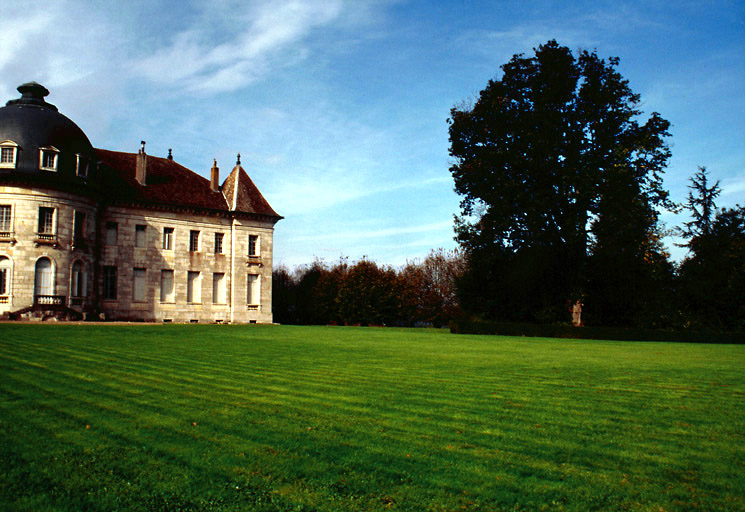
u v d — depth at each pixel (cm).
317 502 489
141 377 1080
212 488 515
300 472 555
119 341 1938
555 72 3684
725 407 899
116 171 4753
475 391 1007
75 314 3941
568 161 3550
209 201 5144
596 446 659
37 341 1802
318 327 4181
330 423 734
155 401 850
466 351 1955
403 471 563
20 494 493
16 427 683
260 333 2800
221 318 5075
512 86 3822
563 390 1049
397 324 6938
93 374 1099
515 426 744
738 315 3941
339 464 578
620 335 3378
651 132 3603
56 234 3934
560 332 3512
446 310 6512
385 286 6594
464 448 639
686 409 879
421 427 725
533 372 1326
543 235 3600
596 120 3656
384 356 1652
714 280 4056
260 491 510
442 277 7181
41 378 1030
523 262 3766
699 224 5341
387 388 1013
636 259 3906
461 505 488
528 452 631
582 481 545
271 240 5403
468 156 3912
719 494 517
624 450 645
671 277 4181
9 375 1051
